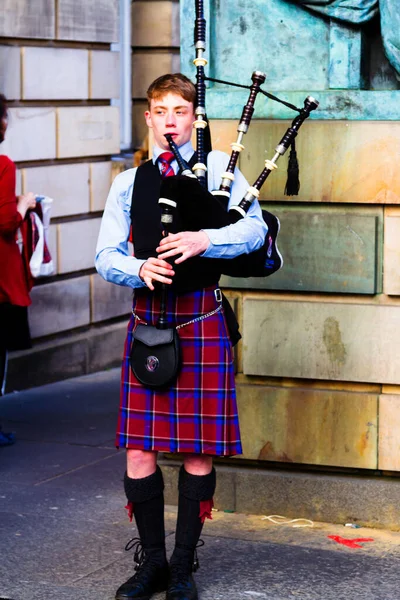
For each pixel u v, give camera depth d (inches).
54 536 323.9
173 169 273.1
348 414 332.5
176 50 683.4
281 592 280.8
